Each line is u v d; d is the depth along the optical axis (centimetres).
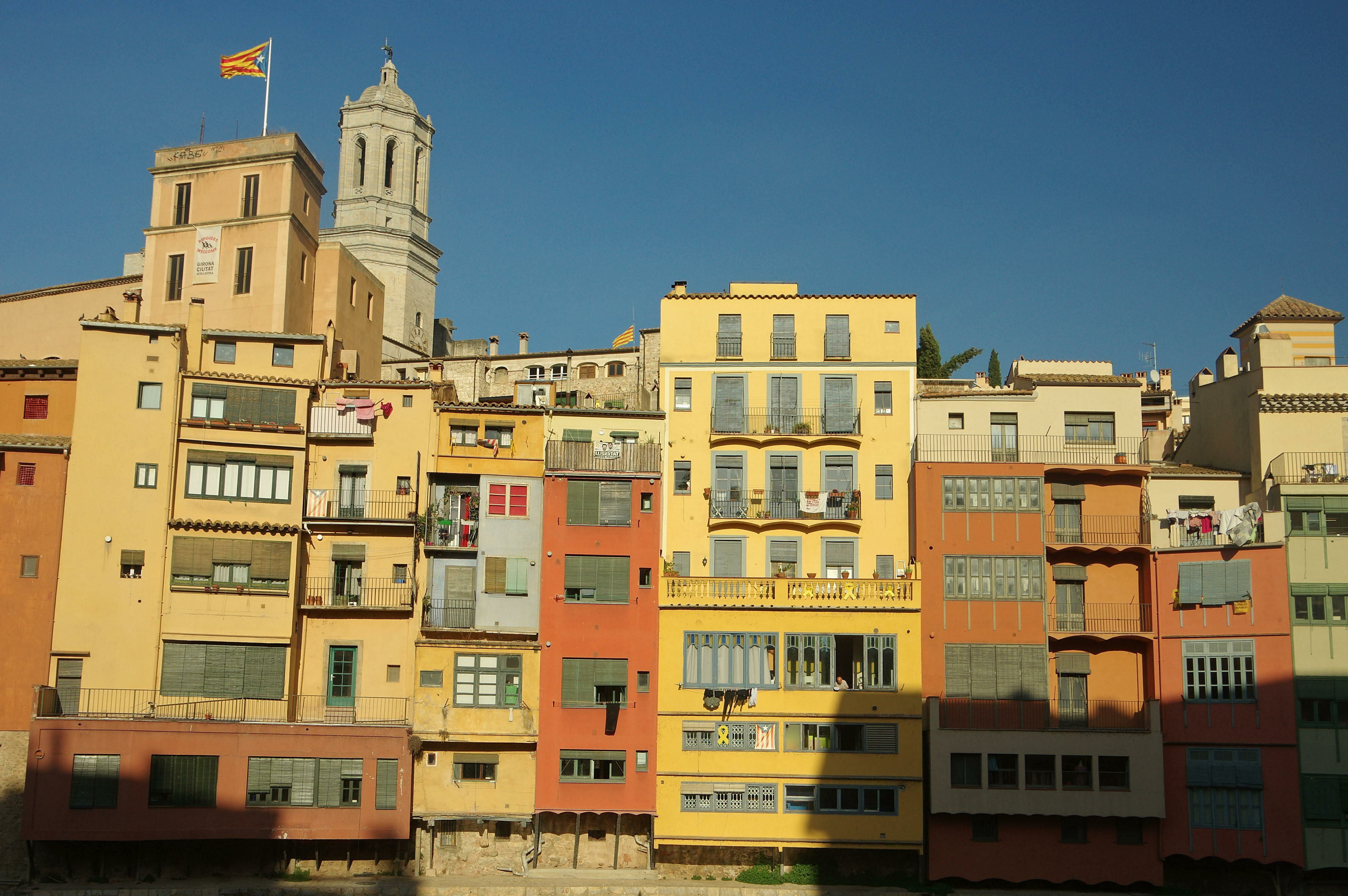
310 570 6181
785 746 5959
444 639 6081
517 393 7175
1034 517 6138
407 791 5825
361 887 5538
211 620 5981
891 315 6625
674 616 6081
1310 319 7438
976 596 6072
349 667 6100
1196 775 5838
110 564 5969
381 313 8294
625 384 8656
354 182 10762
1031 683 5975
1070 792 5775
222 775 5709
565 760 5981
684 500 6438
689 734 5988
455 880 5731
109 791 5591
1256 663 5872
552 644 6072
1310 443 6319
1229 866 5838
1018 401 6462
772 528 6400
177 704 5888
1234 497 6362
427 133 11194
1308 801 5734
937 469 6203
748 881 5838
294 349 6438
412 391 6372
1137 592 6181
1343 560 5900
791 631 6047
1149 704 5828
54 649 5862
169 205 7456
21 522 5969
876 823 5859
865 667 5994
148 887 5497
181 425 6141
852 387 6562
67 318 7938
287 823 5719
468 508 6312
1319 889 5734
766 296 6656
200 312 6356
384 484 6275
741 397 6569
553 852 5978
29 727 5791
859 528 6391
